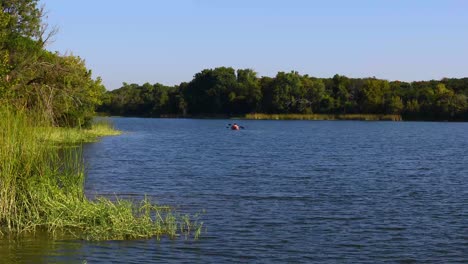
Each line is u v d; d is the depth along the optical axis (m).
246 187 25.52
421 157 44.41
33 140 16.09
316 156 44.25
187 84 175.88
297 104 157.75
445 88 150.62
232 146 55.94
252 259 13.78
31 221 15.62
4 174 15.28
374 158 43.00
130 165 34.50
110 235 15.22
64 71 41.69
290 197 22.81
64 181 17.06
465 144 62.06
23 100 17.48
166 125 115.06
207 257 13.84
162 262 13.36
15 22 41.34
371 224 17.77
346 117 153.25
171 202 21.03
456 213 19.73
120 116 182.12
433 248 15.02
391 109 148.25
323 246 15.05
